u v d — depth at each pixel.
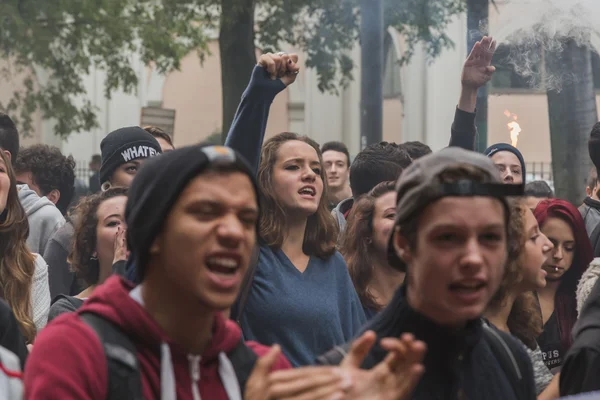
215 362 2.75
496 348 3.08
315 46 20.55
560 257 5.24
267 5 21.36
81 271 5.20
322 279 4.87
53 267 6.11
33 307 4.88
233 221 2.60
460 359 2.91
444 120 31.83
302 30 20.83
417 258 2.84
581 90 11.70
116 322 2.62
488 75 6.41
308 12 20.47
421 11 20.61
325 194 5.06
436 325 2.88
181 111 34.47
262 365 2.43
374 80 15.53
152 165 2.67
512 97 22.34
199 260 2.59
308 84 33.66
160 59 23.80
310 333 4.68
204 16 21.45
